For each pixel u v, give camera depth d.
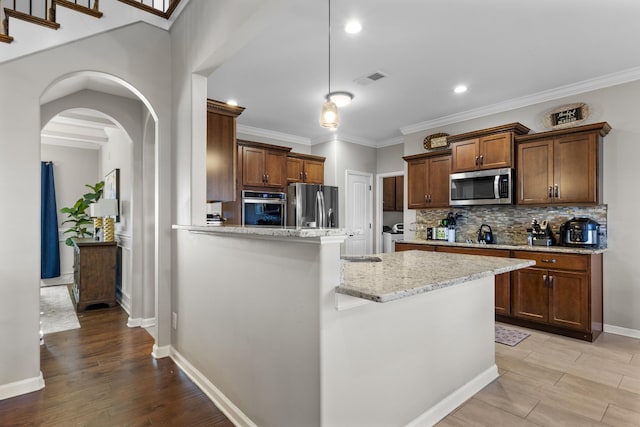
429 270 1.80
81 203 5.55
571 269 3.22
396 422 1.72
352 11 2.37
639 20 2.48
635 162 3.32
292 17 2.44
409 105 4.32
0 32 2.45
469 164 4.17
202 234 2.34
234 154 3.02
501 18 2.46
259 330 1.75
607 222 3.46
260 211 4.82
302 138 6.13
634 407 2.06
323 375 1.38
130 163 4.04
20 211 2.24
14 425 1.89
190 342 2.51
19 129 2.23
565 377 2.46
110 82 3.26
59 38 2.38
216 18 2.20
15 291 2.22
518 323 3.61
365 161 6.30
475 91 3.87
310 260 1.43
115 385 2.34
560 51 2.95
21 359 2.23
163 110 2.86
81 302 4.24
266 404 1.70
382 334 1.65
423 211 5.07
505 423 1.91
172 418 1.96
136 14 2.72
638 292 3.29
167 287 2.85
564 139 3.52
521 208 4.08
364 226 6.22
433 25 2.55
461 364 2.16
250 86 3.72
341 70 3.33
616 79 3.41
